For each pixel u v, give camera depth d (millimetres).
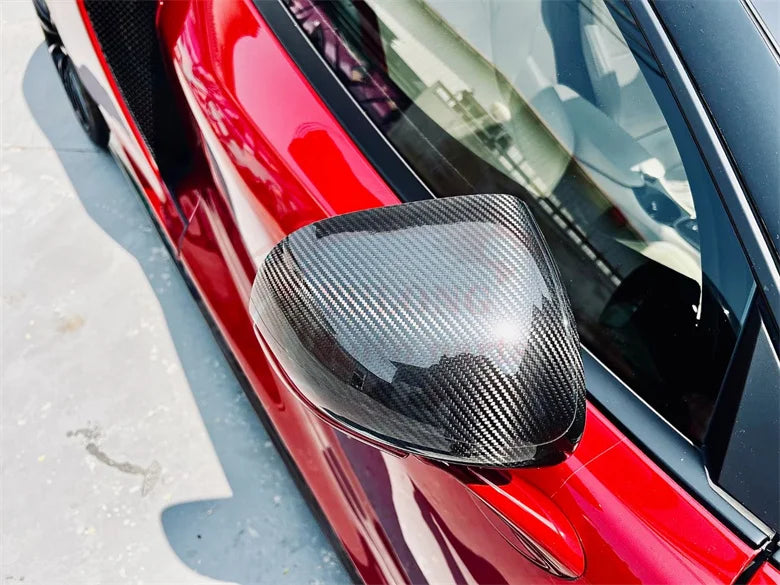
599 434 953
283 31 1286
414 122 1173
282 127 1215
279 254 748
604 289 1018
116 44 1537
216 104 1310
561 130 1062
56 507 1802
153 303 2129
